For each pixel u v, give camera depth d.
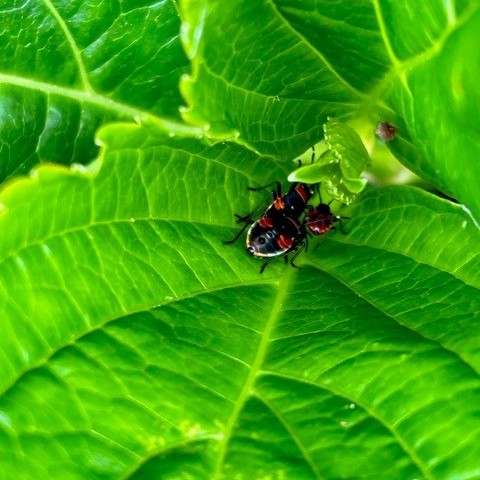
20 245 0.11
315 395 0.11
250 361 0.11
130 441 0.10
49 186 0.11
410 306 0.12
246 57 0.12
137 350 0.11
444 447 0.10
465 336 0.11
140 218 0.12
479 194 0.11
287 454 0.10
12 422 0.10
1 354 0.10
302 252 0.13
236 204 0.13
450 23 0.10
